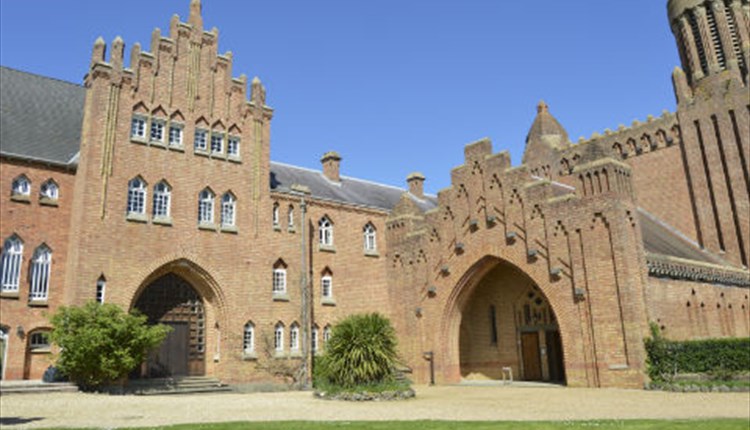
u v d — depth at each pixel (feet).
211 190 108.99
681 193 144.25
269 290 112.27
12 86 108.99
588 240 94.63
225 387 100.27
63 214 97.96
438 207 120.37
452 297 115.34
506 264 118.42
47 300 93.76
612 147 158.51
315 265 121.29
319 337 118.73
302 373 111.04
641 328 88.12
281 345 112.37
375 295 127.95
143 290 101.30
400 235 127.95
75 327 83.51
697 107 143.95
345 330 82.94
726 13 147.54
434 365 115.65
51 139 103.71
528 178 104.94
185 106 108.58
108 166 96.73
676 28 158.61
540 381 112.88
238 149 114.93
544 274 99.96
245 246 110.83
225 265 107.34
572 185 162.50
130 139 100.37
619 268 90.02
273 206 118.01
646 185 151.12
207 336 107.24
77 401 69.31
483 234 110.73
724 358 83.41
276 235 116.16
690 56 151.64
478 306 127.95
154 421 52.54
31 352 91.86
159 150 103.55
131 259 96.27
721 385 77.66
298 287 116.98
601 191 94.73
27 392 78.28
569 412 60.29
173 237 101.81
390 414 60.39
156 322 101.91
